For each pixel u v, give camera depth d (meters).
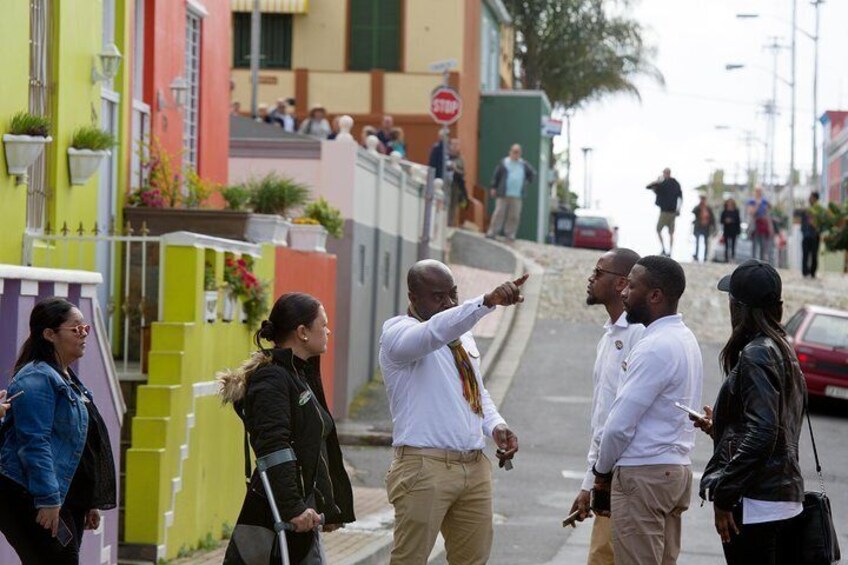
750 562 11.12
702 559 19.70
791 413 11.17
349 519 11.90
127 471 17.41
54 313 11.88
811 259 63.47
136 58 24.00
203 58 27.72
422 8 65.06
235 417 20.78
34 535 11.55
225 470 20.28
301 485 11.28
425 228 34.06
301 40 65.56
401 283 42.31
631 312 12.48
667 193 64.31
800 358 37.34
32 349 11.92
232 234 22.80
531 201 74.38
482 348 42.88
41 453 11.41
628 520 12.24
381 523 21.48
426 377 12.62
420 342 12.28
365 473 27.62
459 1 65.00
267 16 65.50
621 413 12.17
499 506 24.14
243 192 25.95
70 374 12.16
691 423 12.49
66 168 19.53
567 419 34.28
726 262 74.00
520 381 39.16
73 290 15.16
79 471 11.95
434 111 36.56
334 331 32.00
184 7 25.95
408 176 43.03
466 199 62.72
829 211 63.53
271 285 22.70
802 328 38.09
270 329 11.66
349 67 65.50
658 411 12.24
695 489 26.22
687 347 12.35
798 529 11.12
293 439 11.30
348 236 34.44
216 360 19.88
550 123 74.12
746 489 10.91
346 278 34.31
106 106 22.11
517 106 73.81
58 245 19.08
